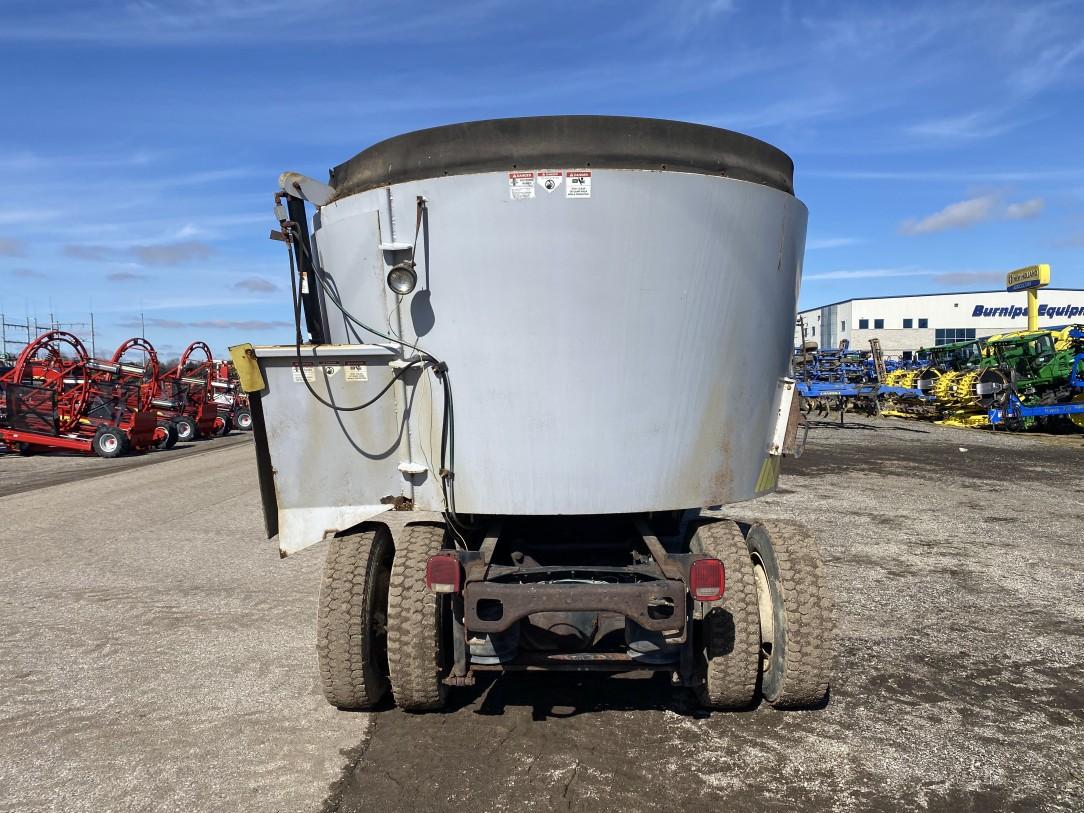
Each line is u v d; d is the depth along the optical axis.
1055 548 7.81
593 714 3.96
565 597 3.26
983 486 12.14
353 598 3.76
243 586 6.63
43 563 7.55
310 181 3.92
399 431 3.64
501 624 3.27
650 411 3.54
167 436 21.59
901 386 27.56
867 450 17.55
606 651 3.70
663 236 3.43
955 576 6.71
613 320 3.44
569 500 3.55
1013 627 5.36
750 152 3.73
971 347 25.12
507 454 3.54
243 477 14.52
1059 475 13.38
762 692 4.04
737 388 3.72
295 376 3.65
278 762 3.49
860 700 4.14
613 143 3.45
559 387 3.47
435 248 3.47
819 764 3.44
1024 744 3.64
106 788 3.28
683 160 3.53
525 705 4.07
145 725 3.90
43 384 19.64
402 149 3.58
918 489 11.87
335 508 3.72
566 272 3.40
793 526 4.09
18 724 3.93
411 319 3.56
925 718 3.92
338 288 3.81
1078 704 4.10
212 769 3.44
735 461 3.76
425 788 3.25
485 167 3.46
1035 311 30.06
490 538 3.84
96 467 17.02
